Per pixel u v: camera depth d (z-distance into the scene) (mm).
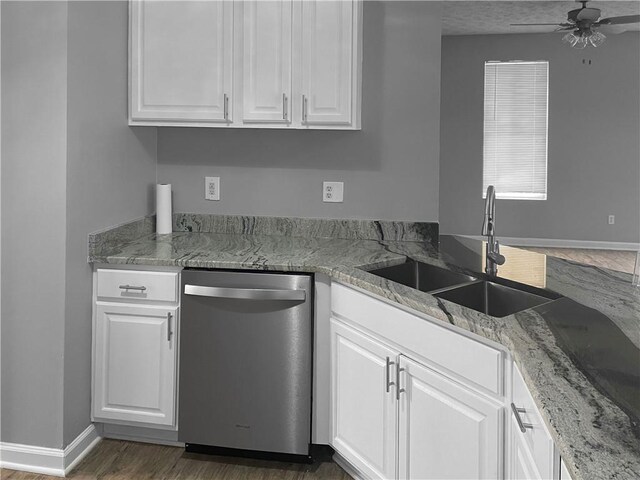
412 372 1990
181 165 3166
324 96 2734
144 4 2814
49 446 2480
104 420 2666
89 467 2537
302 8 2719
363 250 2746
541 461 1265
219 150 3133
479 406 1713
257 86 2775
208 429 2566
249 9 2750
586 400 1154
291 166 3084
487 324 1647
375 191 3023
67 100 2367
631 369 1320
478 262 2457
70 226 2432
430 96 2928
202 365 2539
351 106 2723
